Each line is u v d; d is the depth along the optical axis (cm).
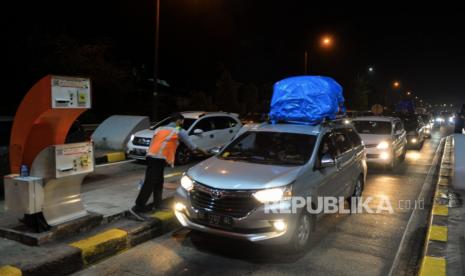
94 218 599
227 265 527
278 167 582
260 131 693
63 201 571
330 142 686
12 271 449
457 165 899
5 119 899
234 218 521
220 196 531
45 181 540
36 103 520
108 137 1403
